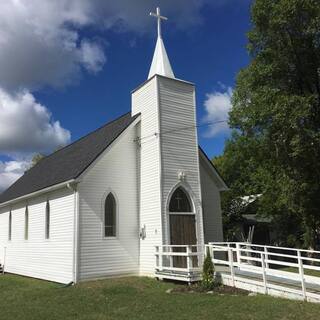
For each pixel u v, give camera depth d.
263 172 29.39
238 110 22.62
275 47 21.25
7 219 29.61
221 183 25.09
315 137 19.19
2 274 27.19
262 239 39.28
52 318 12.52
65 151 29.22
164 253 18.81
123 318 12.28
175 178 20.61
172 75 23.05
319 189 21.11
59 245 20.95
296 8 19.42
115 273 20.00
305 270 23.36
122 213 20.80
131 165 21.56
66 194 20.83
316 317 11.34
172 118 21.23
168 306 13.52
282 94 20.05
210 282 16.17
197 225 20.88
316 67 21.33
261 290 14.83
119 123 23.39
